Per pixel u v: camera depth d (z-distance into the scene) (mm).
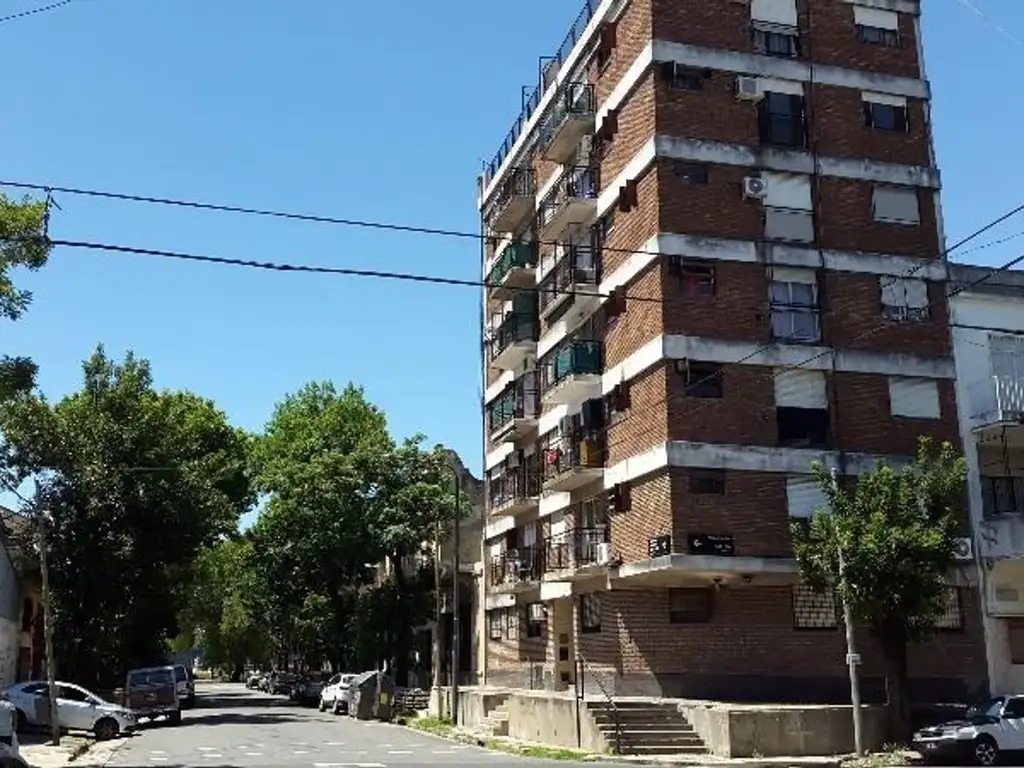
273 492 51656
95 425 41125
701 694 28500
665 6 30625
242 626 86875
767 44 31406
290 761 22266
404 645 47500
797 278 30109
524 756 23844
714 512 27781
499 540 43344
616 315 31766
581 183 34344
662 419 28234
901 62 32469
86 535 40062
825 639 28828
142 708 36281
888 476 24453
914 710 25609
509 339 39688
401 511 47656
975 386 30797
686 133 29906
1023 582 30078
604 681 30391
